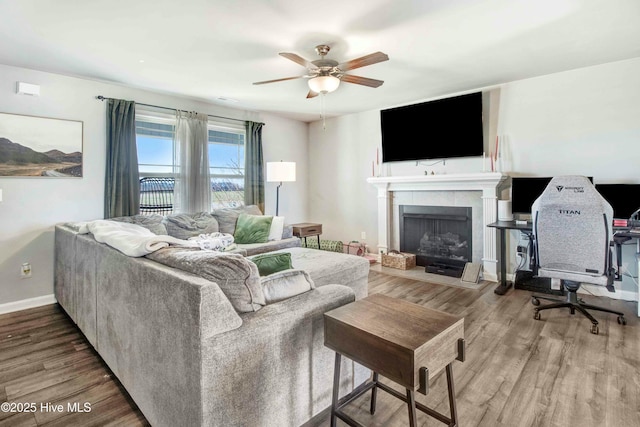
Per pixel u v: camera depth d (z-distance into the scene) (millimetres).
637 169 3168
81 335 2619
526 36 2617
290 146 5703
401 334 1207
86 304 2352
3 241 3125
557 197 2590
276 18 2293
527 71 3455
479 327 2688
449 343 1272
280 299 1529
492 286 3797
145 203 4031
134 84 3723
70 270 2738
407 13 2244
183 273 1327
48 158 3332
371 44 2736
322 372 1576
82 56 2924
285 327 1396
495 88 3926
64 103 3416
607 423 1583
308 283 1668
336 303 1617
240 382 1246
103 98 3643
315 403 1555
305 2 2096
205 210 4406
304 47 2771
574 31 2541
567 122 3496
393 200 4938
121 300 1733
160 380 1395
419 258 4738
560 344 2381
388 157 4887
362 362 1258
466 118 4082
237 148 4973
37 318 2973
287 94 4176
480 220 4137
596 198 2453
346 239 5574
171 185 4242
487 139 4031
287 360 1410
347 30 2482
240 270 1342
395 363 1142
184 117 4238
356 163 5375
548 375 1995
